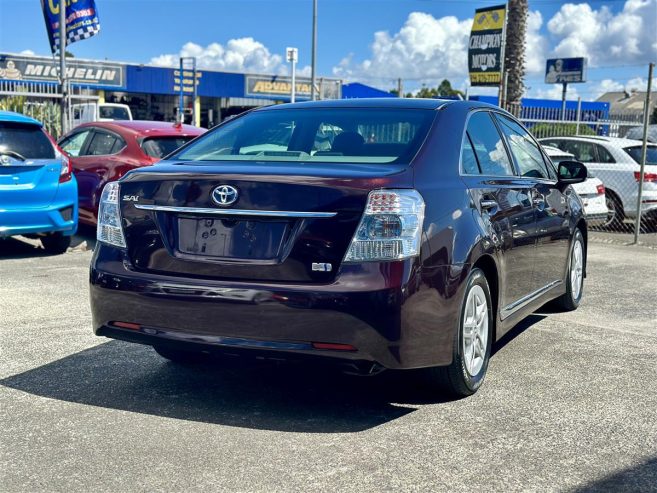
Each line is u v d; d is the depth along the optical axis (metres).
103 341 5.13
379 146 4.04
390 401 4.05
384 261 3.44
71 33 16.11
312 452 3.35
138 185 3.87
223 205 3.61
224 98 44.69
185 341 3.65
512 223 4.59
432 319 3.62
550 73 26.45
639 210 11.15
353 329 3.40
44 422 3.66
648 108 11.01
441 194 3.81
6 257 8.70
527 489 3.02
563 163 5.88
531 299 5.14
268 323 3.47
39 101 19.56
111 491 2.95
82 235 10.34
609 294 7.27
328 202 3.47
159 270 3.75
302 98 45.44
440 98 4.86
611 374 4.60
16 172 8.11
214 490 2.97
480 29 13.83
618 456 3.36
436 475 3.13
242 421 3.72
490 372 4.61
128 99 41.31
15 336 5.21
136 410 3.85
